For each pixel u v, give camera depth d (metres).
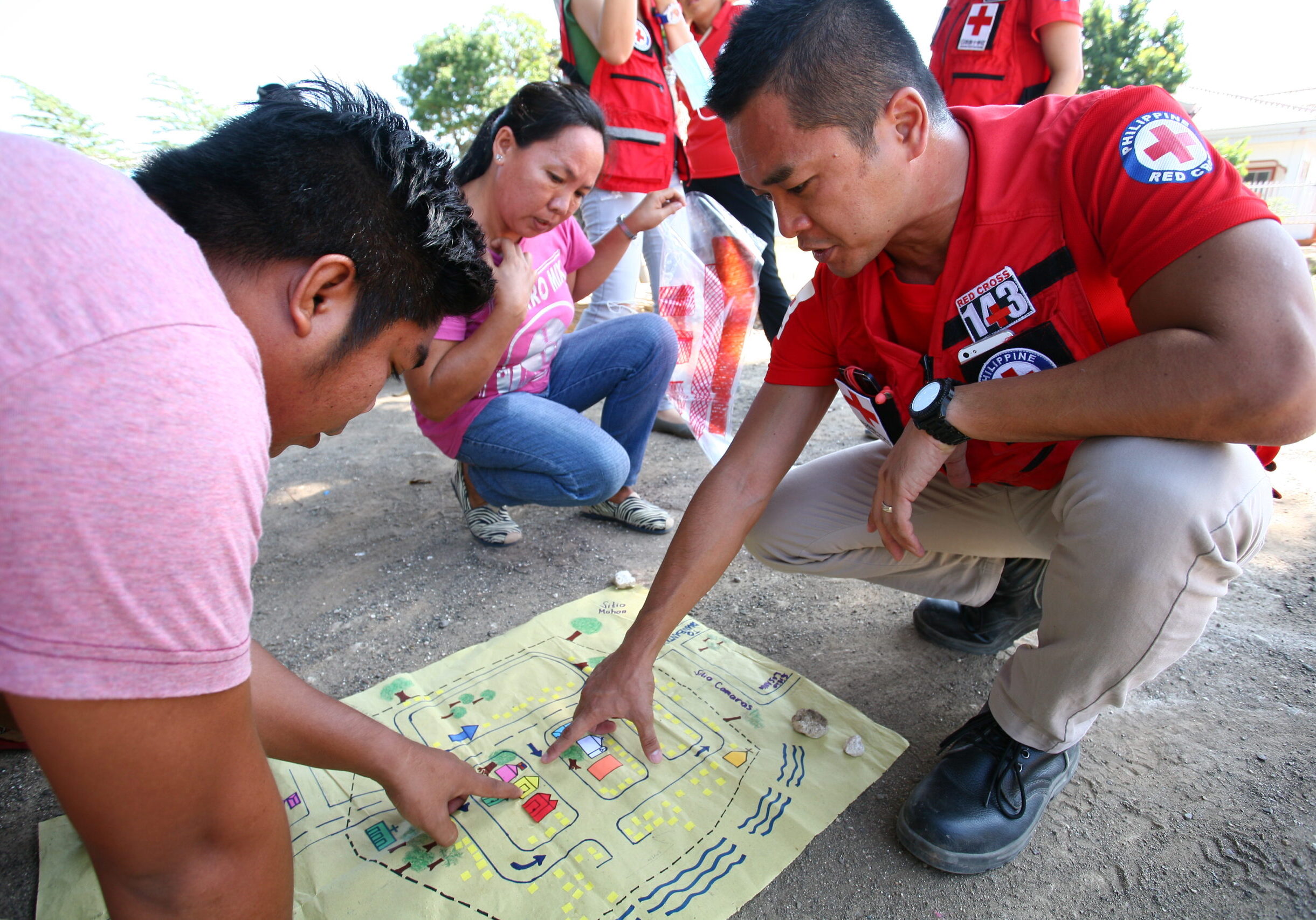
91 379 0.54
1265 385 0.93
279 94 0.77
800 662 1.73
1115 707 1.19
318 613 1.95
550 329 2.11
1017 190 1.13
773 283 3.29
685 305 2.55
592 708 1.30
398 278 0.77
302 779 1.34
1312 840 1.22
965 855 1.17
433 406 1.84
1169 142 1.03
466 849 1.20
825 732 1.45
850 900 1.15
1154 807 1.31
